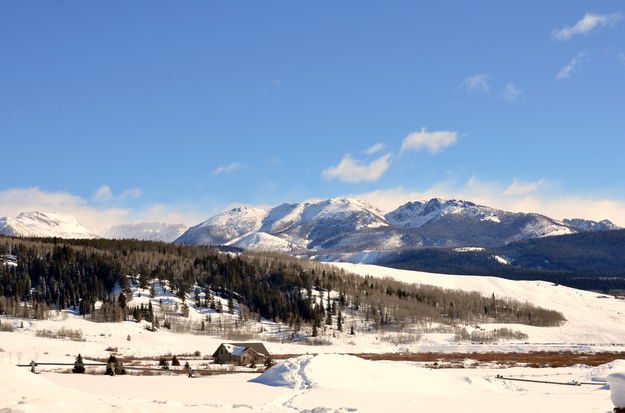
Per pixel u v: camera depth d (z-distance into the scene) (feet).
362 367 230.48
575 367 358.43
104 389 182.39
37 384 99.91
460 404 170.09
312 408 149.48
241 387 196.85
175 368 310.86
